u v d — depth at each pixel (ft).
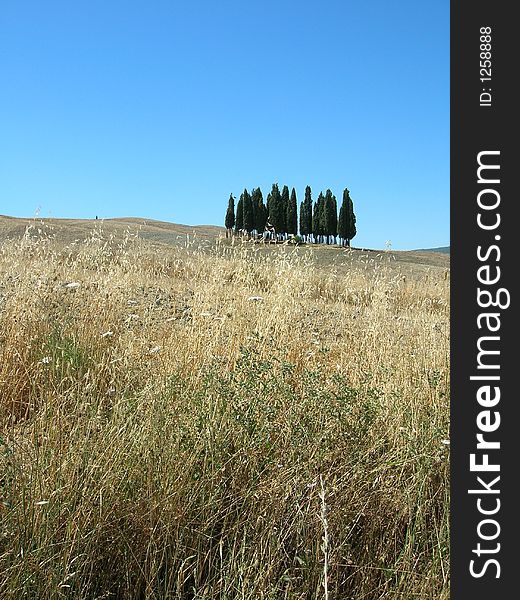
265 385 13.08
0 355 16.62
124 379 15.20
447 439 12.67
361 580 9.93
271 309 22.35
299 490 10.65
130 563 9.39
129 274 28.19
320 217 214.07
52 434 11.03
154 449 10.80
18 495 9.29
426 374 16.16
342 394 13.78
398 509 11.19
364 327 23.34
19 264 25.17
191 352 17.35
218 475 10.84
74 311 20.17
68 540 8.83
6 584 8.10
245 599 8.70
